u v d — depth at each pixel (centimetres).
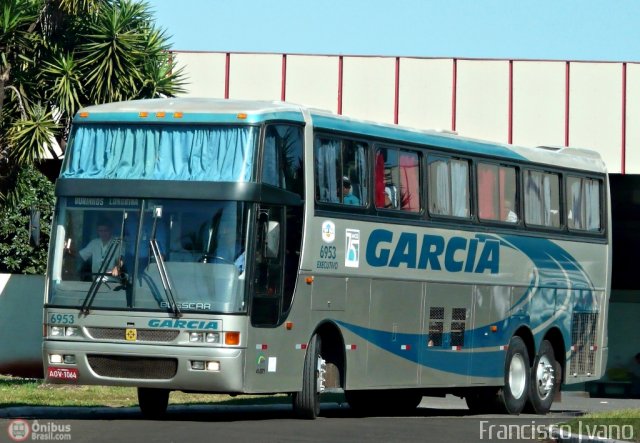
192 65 3997
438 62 4009
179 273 1877
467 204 2436
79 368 1894
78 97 3117
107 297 1891
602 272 2889
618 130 3991
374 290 2172
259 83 4000
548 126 4000
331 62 4003
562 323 2739
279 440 1631
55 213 1945
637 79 3984
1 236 4188
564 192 2750
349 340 2111
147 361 1878
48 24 3120
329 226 2052
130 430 1730
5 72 3025
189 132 1928
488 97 4003
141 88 3108
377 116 4009
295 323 1973
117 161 1942
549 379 2692
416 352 2288
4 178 3117
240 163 1898
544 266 2666
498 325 2522
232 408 2427
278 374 1942
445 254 2359
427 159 2325
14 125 3009
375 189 2181
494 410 2589
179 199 1897
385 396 2617
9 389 2625
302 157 2005
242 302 1866
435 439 1762
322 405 2778
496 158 2523
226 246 1875
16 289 3678
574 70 4003
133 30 3117
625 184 4375
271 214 1927
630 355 5241
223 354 1848
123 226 1908
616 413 2066
